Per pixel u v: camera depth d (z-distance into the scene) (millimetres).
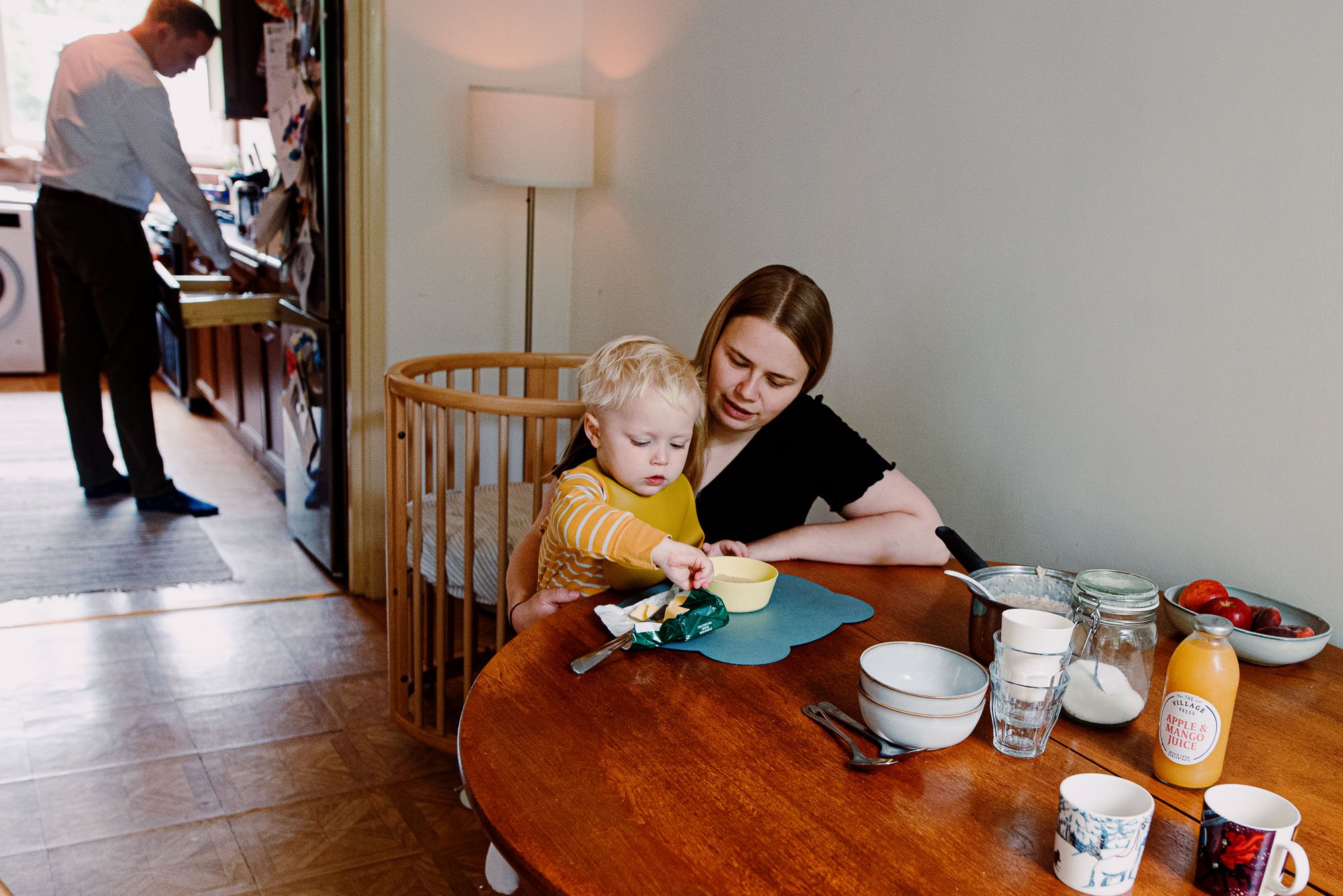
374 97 2850
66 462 4195
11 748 2172
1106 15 1604
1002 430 1851
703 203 2611
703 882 751
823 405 1624
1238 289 1461
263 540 3504
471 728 954
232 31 3424
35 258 5391
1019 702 934
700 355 1558
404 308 3033
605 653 1101
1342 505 1364
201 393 5027
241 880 1793
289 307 3330
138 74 3238
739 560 1329
